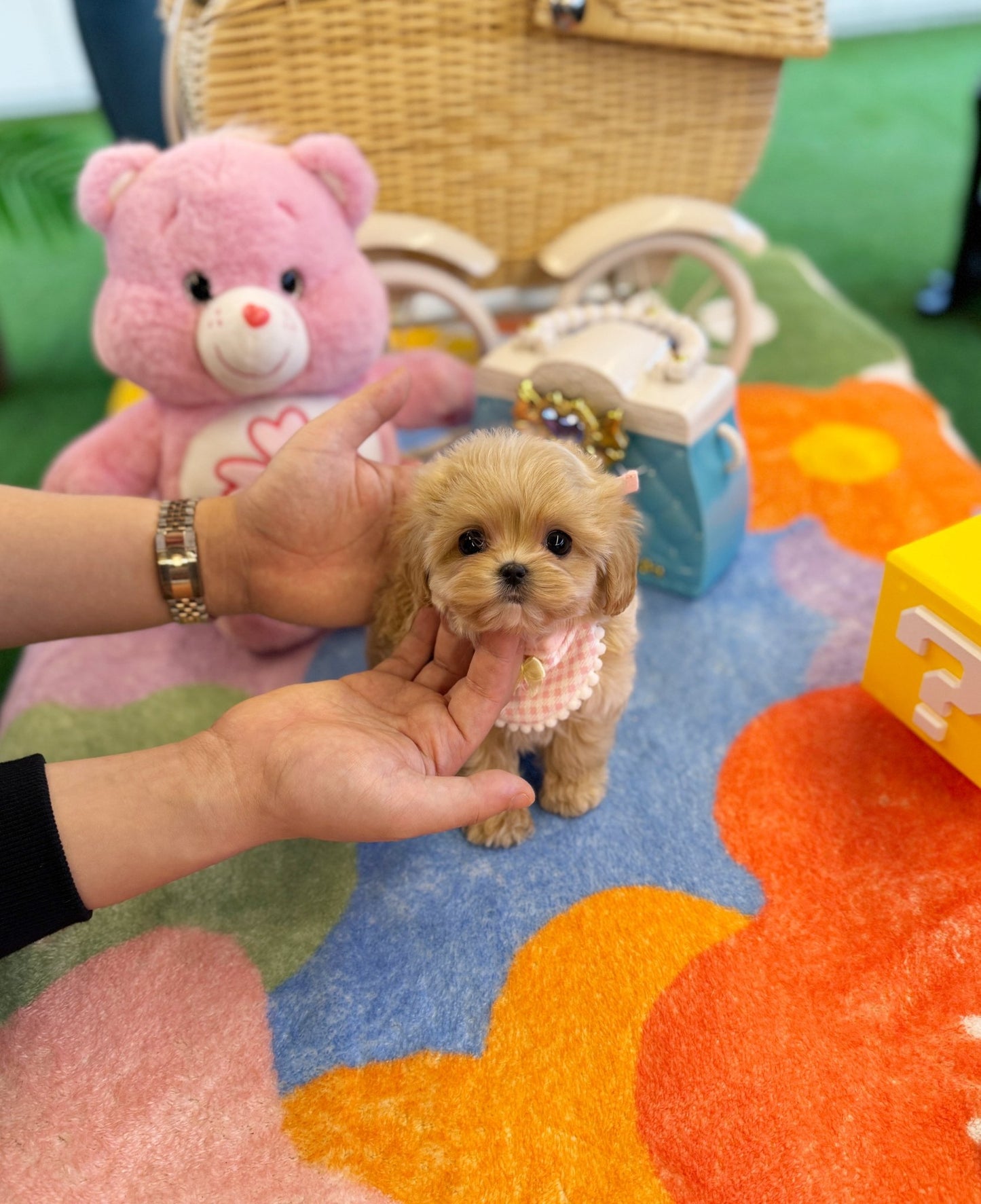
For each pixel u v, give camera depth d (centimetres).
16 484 173
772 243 236
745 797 93
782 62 133
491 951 81
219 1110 71
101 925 85
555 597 73
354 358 105
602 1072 72
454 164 131
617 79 128
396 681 82
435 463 82
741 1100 70
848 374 160
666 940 81
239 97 118
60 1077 74
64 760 100
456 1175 67
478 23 119
